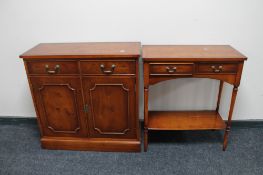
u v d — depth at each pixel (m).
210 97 2.25
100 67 1.74
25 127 2.42
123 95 1.83
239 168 1.83
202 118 2.11
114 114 1.91
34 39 2.11
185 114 2.19
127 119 1.92
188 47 1.95
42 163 1.93
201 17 1.96
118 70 1.74
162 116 2.15
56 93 1.87
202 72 1.74
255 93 2.20
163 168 1.85
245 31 1.98
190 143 2.12
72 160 1.95
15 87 2.32
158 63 1.71
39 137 2.26
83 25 2.03
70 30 2.05
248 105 2.26
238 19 1.95
